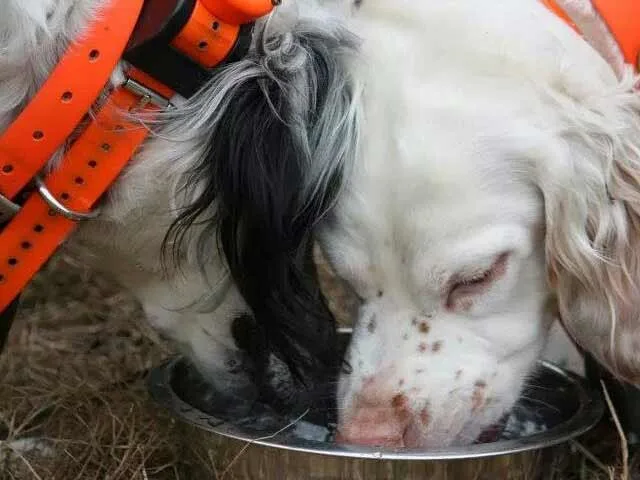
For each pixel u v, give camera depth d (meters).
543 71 0.68
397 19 0.69
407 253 0.68
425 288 0.69
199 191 0.66
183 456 0.82
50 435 0.92
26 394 0.98
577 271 0.71
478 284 0.70
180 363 0.85
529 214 0.69
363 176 0.67
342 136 0.66
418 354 0.71
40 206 0.65
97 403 0.98
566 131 0.68
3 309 0.67
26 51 0.62
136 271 0.72
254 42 0.65
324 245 0.70
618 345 0.74
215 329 0.75
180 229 0.67
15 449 0.87
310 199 0.66
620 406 0.86
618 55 0.73
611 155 0.70
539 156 0.67
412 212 0.66
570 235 0.69
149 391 0.81
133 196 0.66
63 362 1.05
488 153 0.67
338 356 0.74
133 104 0.63
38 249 0.65
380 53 0.67
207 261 0.71
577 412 0.79
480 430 0.73
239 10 0.61
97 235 0.69
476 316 0.71
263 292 0.69
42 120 0.62
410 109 0.66
